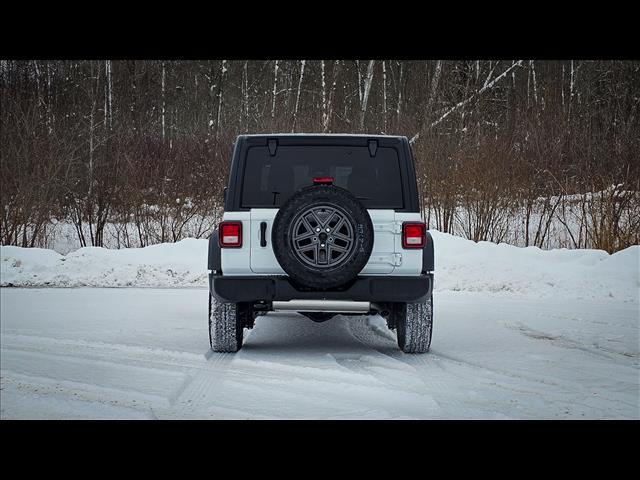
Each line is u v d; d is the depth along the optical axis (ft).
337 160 23.03
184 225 63.57
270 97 104.47
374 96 107.24
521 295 42.09
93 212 67.46
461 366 22.09
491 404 17.52
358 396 18.13
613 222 56.49
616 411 17.01
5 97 74.08
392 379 20.12
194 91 109.40
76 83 88.48
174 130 98.02
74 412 16.71
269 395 18.19
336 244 20.99
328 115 83.87
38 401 17.62
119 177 66.08
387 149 23.00
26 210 61.21
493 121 81.30
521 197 63.52
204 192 66.59
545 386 19.42
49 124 71.77
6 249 50.80
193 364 22.13
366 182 22.85
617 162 63.21
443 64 91.86
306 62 106.93
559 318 32.99
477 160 63.05
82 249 51.49
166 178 67.00
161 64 107.96
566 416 16.57
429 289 21.98
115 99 89.61
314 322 32.07
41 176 63.10
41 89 84.23
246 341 26.89
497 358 23.47
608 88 90.63
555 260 48.91
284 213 20.86
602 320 32.40
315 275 20.89
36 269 48.75
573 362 22.84
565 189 62.85
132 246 63.98
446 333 28.71
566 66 106.83
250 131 81.00
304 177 23.43
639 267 44.70
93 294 42.14
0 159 62.23
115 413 16.62
